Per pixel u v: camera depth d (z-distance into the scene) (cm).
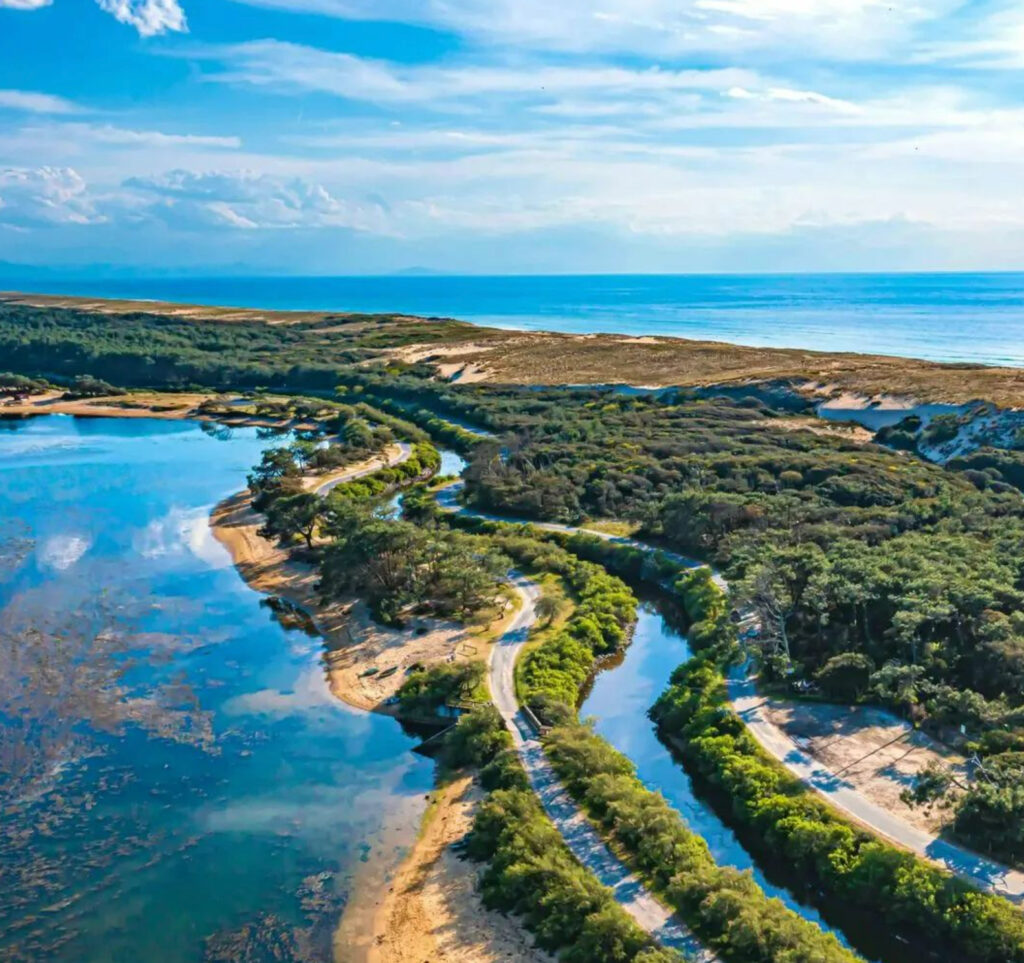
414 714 6475
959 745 5619
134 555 10138
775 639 6744
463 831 5188
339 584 8794
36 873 4894
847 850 4647
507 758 5634
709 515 9706
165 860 4994
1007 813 4516
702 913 4175
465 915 4497
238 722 6519
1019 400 13512
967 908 4131
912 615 6319
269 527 10425
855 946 4353
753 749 5653
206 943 4366
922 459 13112
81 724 6456
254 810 5466
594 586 8556
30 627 8119
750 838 5106
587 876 4472
